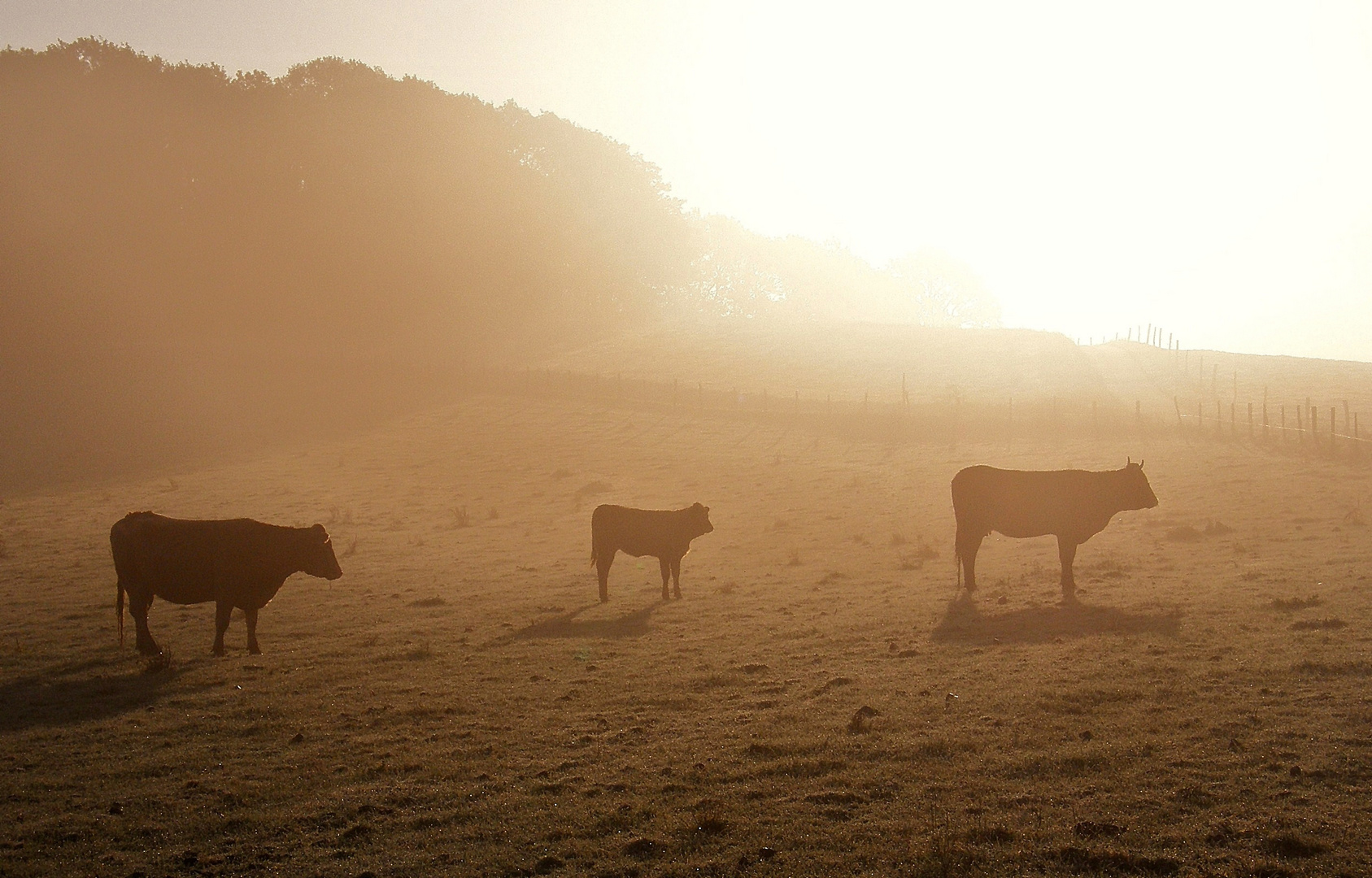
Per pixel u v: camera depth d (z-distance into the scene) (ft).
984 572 66.64
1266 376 173.88
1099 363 211.41
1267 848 23.26
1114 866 22.88
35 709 42.52
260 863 25.79
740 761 31.58
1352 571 54.60
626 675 44.29
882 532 86.89
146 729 38.73
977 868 23.02
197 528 52.65
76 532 99.96
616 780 30.50
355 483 126.41
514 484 124.16
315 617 62.64
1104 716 33.40
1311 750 28.96
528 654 49.83
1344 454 100.58
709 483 118.62
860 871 23.38
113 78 249.75
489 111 289.94
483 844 26.30
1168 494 91.30
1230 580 55.88
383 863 25.35
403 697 42.50
